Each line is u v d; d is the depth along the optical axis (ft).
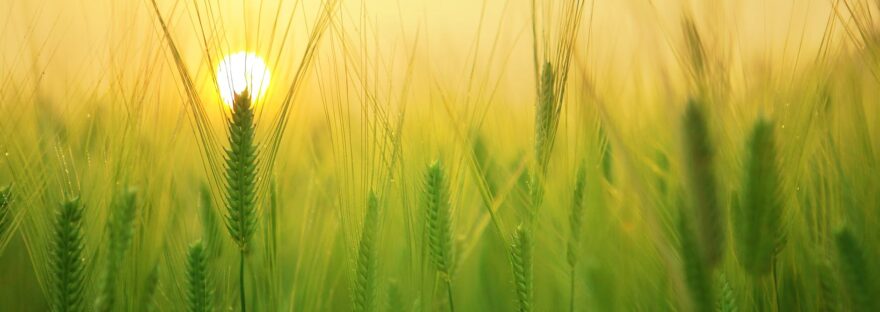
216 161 2.82
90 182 2.91
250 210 2.71
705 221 2.47
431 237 2.83
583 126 2.99
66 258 2.69
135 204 2.68
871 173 2.82
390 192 3.02
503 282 3.14
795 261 2.82
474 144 3.27
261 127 2.95
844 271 2.56
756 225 2.61
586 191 2.93
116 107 2.94
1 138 3.03
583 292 2.94
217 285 2.87
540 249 3.03
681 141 2.49
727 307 2.59
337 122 2.94
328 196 3.14
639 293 2.90
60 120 3.10
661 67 2.53
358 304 2.78
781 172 2.68
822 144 2.86
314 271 3.03
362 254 2.78
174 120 3.04
